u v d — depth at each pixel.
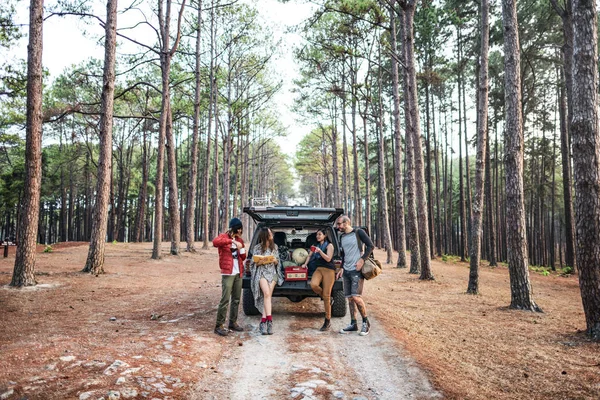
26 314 7.00
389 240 22.09
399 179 19.59
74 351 4.84
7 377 4.00
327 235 7.38
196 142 24.45
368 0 14.26
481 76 12.26
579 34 6.73
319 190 76.50
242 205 43.97
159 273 13.97
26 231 9.77
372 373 4.76
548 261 44.47
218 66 28.22
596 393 4.24
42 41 10.18
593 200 6.50
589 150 6.56
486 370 4.99
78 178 49.03
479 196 11.66
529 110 29.62
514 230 9.19
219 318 6.17
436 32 25.64
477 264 11.38
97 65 29.56
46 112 14.61
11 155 40.75
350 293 6.51
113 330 6.00
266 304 6.36
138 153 52.78
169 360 4.79
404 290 11.58
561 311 8.94
